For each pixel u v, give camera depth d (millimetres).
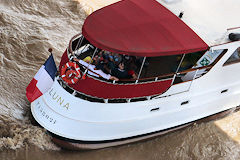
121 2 10328
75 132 9938
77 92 9719
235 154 11648
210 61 10625
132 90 9680
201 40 9922
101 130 10117
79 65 9695
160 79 9953
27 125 10609
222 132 12273
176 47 9430
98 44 9008
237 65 11188
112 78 9438
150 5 10469
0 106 11094
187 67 10617
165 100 10414
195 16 10727
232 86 11734
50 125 9938
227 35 10430
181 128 11789
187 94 10773
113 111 9875
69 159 10414
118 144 10820
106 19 9602
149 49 9164
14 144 10203
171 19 10125
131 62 9641
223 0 11727
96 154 10703
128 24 9570
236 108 12820
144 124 10578
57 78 10039
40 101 10250
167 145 11445
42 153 10289
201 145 11680
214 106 11906
